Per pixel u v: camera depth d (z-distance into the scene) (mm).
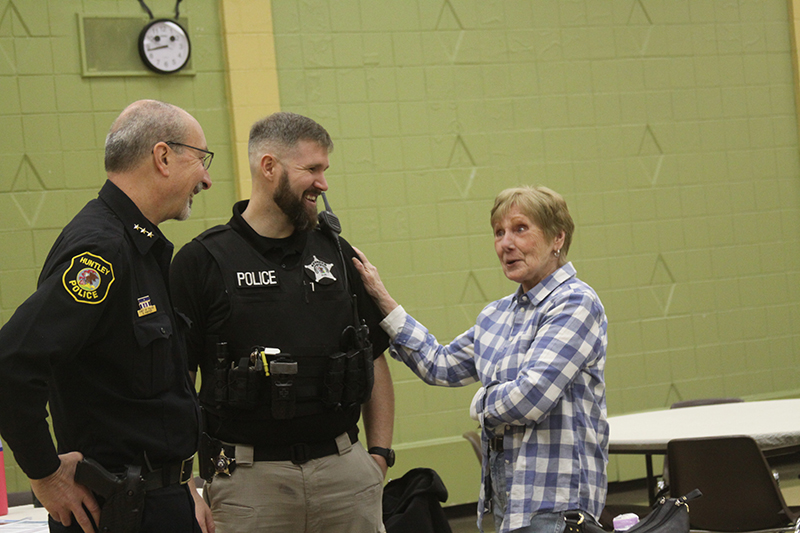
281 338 2082
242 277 2090
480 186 5039
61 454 1597
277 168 2111
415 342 2389
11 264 4285
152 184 1769
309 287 2148
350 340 2180
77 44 4395
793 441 3029
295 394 2041
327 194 4770
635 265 5293
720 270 5461
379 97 4879
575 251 5195
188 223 4574
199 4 4613
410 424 4867
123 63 4465
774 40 5617
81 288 1555
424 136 4953
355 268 2342
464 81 5031
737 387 5441
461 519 4840
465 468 4891
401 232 4895
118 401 1654
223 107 4645
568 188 5195
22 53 4312
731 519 2846
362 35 4859
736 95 5535
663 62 5398
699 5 5473
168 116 1790
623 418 3746
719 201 5480
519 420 1993
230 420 2072
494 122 5078
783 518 2797
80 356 1643
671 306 5352
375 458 2320
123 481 1604
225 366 2047
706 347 5398
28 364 1475
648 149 5355
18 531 2207
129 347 1665
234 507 2057
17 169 4305
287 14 4727
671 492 2928
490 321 2266
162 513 1682
